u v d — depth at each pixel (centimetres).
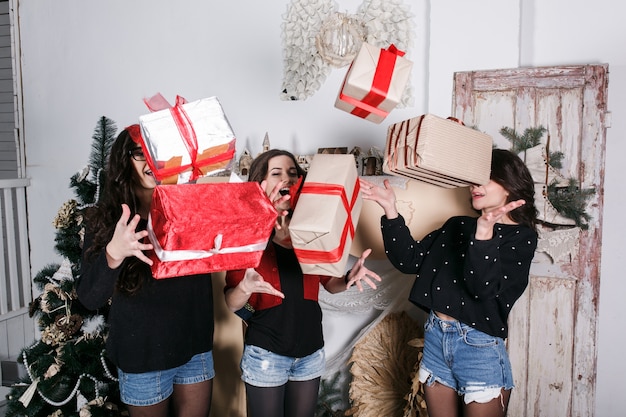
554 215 250
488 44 260
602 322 279
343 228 172
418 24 275
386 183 203
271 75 303
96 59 342
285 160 205
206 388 193
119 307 177
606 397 281
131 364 175
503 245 181
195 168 153
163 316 177
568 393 254
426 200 252
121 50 335
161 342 176
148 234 147
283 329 186
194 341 186
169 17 321
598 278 248
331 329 297
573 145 251
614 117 269
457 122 190
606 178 275
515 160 189
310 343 192
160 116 148
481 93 261
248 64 307
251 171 206
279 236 193
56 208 367
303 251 167
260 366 186
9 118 416
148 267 174
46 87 358
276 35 299
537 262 256
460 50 263
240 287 177
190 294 184
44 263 374
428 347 194
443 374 189
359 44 278
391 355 263
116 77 339
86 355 257
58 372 258
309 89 290
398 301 272
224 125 152
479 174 183
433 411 194
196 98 321
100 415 246
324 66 287
